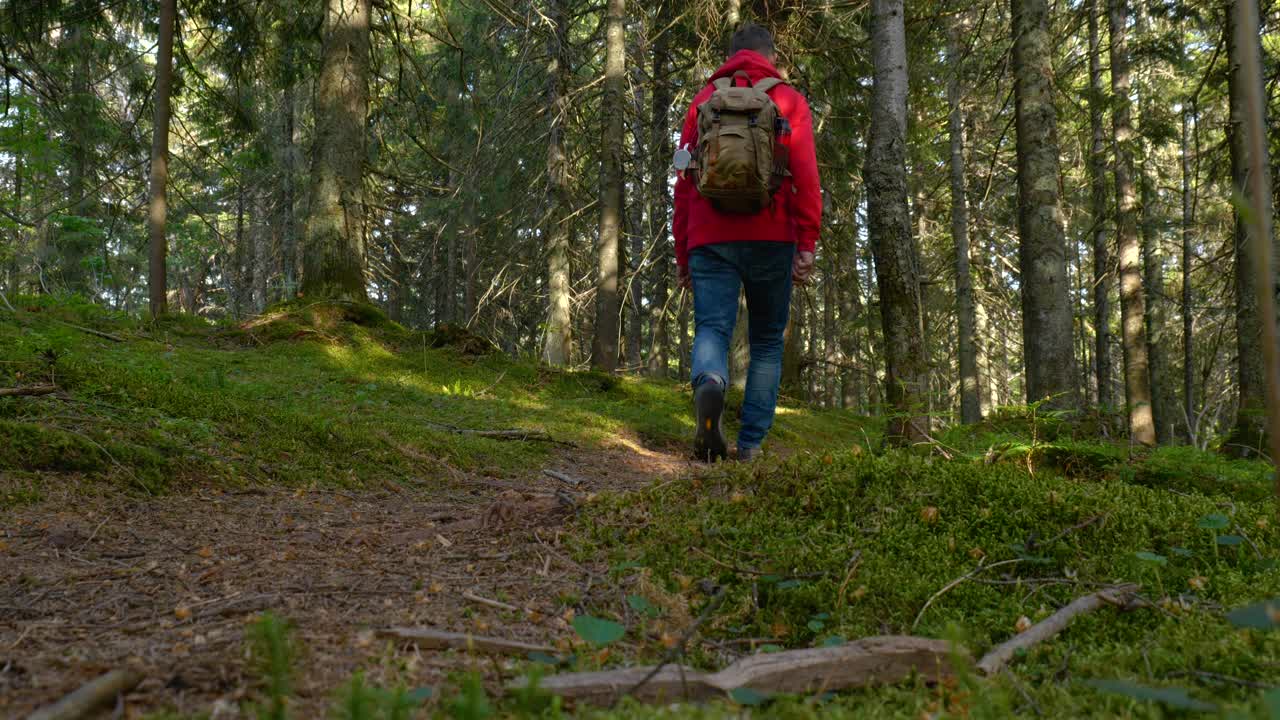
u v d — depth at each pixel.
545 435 6.07
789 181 3.14
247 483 3.44
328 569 2.24
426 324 25.06
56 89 10.84
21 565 2.12
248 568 2.22
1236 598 1.81
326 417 4.83
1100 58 14.07
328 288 9.34
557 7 13.38
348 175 9.55
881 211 4.50
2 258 10.66
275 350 7.76
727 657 1.69
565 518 2.73
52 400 3.61
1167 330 18.25
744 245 3.16
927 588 1.95
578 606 1.96
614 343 12.73
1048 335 7.17
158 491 3.09
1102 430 4.29
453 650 1.58
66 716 1.10
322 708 1.21
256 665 1.35
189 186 19.78
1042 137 7.36
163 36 9.71
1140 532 2.19
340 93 9.56
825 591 1.97
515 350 19.14
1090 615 1.75
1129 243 12.23
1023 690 1.35
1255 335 8.29
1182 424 16.38
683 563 2.19
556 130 13.81
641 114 14.12
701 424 3.07
